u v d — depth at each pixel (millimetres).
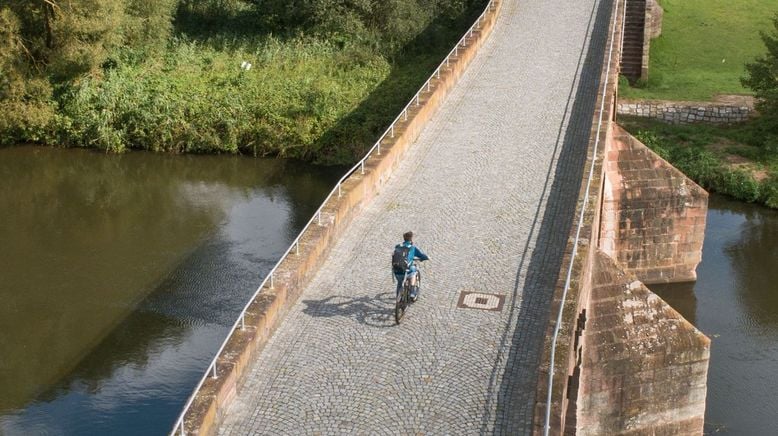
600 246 30250
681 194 30000
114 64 45812
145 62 46375
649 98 45906
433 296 18922
